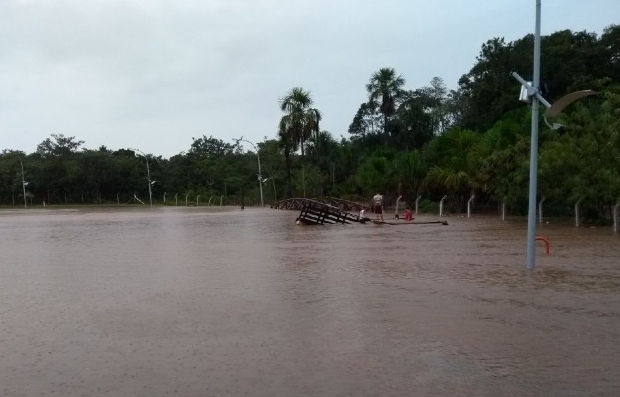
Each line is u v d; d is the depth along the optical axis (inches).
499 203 1501.0
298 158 2950.3
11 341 299.7
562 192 1100.5
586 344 277.6
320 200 1902.1
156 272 550.6
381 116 3139.8
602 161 995.9
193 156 4328.3
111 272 558.6
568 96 477.4
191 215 1910.7
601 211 1141.7
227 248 773.9
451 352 267.0
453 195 1665.8
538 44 505.4
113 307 384.2
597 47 2025.1
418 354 264.4
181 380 233.1
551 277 482.3
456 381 227.9
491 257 623.5
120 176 4023.1
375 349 273.3
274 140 3171.8
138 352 274.5
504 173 1272.1
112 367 251.8
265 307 373.7
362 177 1995.6
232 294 423.2
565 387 220.5
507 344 279.1
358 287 444.1
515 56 2100.1
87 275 542.0
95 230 1227.2
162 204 3811.5
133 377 237.8
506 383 225.1
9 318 356.5
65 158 4104.3
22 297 431.2
